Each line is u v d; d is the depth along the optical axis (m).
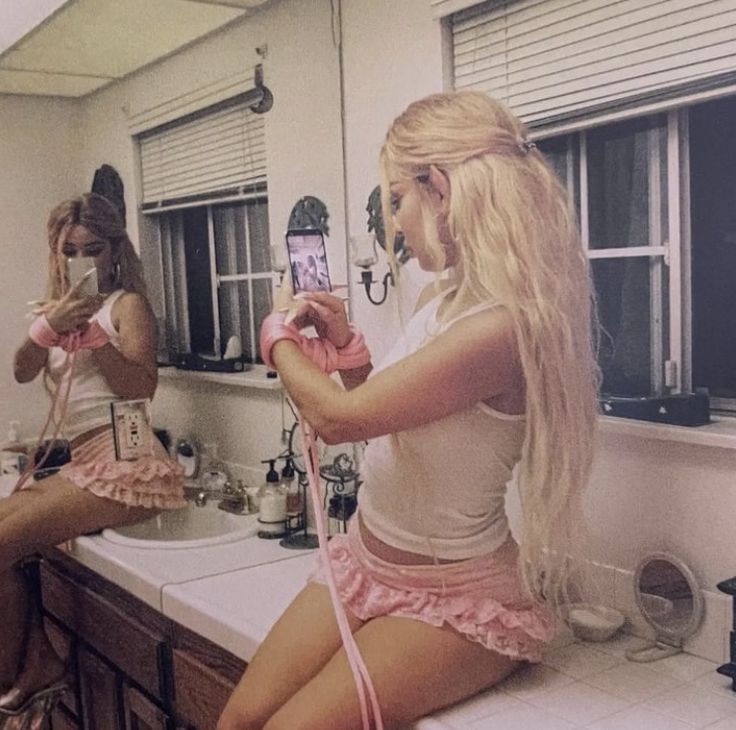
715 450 1.53
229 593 1.86
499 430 1.41
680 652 1.59
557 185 1.46
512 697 1.43
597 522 1.72
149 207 2.33
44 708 2.31
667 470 1.60
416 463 1.42
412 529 1.46
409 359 1.34
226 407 2.43
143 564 2.05
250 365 2.41
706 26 1.48
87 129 2.27
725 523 1.53
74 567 2.29
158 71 2.28
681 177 1.64
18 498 2.21
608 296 1.77
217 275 2.37
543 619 1.49
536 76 1.77
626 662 1.56
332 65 2.22
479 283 1.38
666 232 1.67
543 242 1.40
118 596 2.10
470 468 1.42
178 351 2.41
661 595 1.61
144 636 1.96
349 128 2.20
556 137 1.81
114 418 2.35
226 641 1.70
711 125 1.59
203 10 2.27
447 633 1.39
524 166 1.42
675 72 1.54
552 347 1.37
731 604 1.52
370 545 1.51
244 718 1.45
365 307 2.21
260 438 2.42
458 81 1.93
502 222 1.38
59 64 2.22
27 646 2.31
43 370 2.26
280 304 1.54
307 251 1.59
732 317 1.60
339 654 1.43
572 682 1.48
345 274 2.27
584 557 1.61
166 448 2.43
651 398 1.61
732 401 1.62
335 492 2.22
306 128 2.30
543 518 1.43
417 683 1.36
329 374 1.55
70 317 2.27
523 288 1.36
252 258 2.36
